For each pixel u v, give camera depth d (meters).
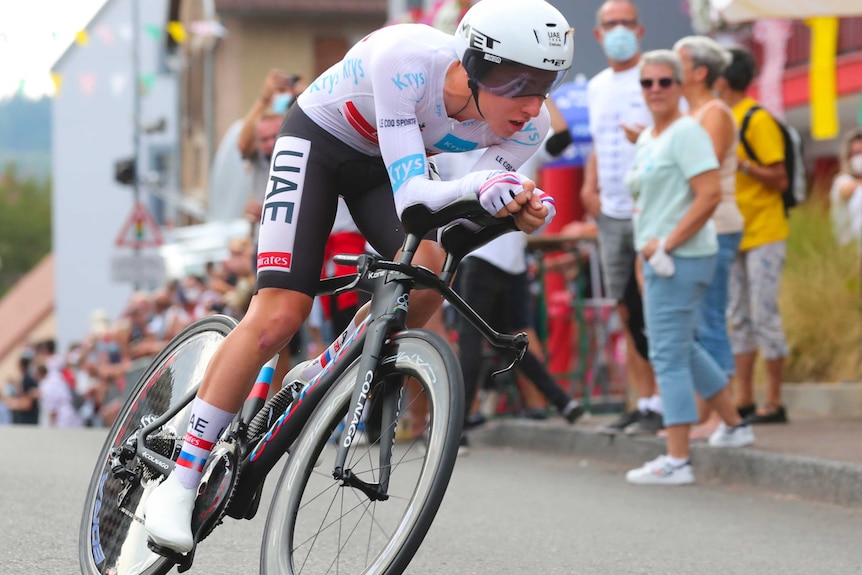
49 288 67.69
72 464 10.99
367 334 4.97
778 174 11.91
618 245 11.74
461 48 5.02
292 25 43.25
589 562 7.07
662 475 10.19
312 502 5.40
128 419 6.18
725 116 10.59
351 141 5.37
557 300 14.66
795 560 7.22
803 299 14.34
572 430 12.23
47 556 6.83
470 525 8.23
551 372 14.50
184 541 5.11
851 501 9.10
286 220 5.30
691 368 10.30
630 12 11.77
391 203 5.55
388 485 4.84
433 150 5.50
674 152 9.71
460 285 12.34
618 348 15.04
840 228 15.02
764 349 12.30
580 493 9.75
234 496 5.29
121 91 53.94
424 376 4.73
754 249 12.12
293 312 5.30
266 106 12.60
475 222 4.84
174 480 5.26
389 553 4.60
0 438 13.48
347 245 11.54
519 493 9.72
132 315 24.83
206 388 5.26
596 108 12.04
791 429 11.86
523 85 4.95
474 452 12.64
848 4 12.00
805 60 23.58
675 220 9.77
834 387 13.37
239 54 42.97
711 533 8.07
